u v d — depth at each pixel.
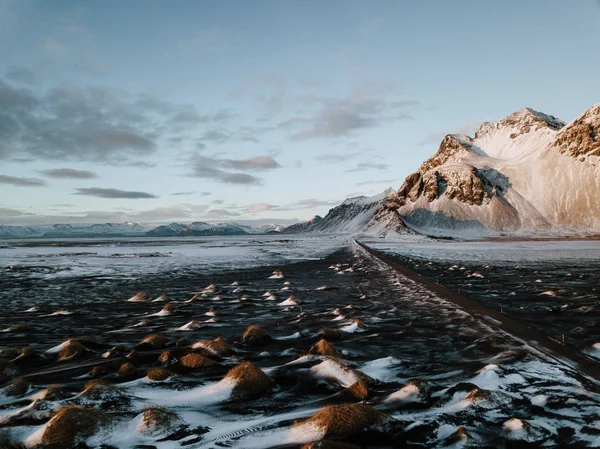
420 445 4.93
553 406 6.25
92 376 8.05
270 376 7.79
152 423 5.30
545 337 10.94
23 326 12.99
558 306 15.70
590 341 10.43
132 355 9.38
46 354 9.73
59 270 35.41
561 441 5.10
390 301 17.78
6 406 6.38
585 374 7.82
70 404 6.14
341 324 13.20
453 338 11.14
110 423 5.37
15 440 5.07
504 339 10.75
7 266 40.19
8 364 8.28
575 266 34.19
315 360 8.49
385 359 8.97
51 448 4.79
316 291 21.28
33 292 21.91
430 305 16.59
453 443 4.98
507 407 6.19
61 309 15.99
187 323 13.41
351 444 4.66
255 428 5.40
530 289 20.66
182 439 5.07
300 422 5.32
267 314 15.21
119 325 13.52
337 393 6.78
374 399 6.57
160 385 7.36
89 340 10.69
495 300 17.41
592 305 15.80
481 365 8.56
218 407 6.26
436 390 6.94
